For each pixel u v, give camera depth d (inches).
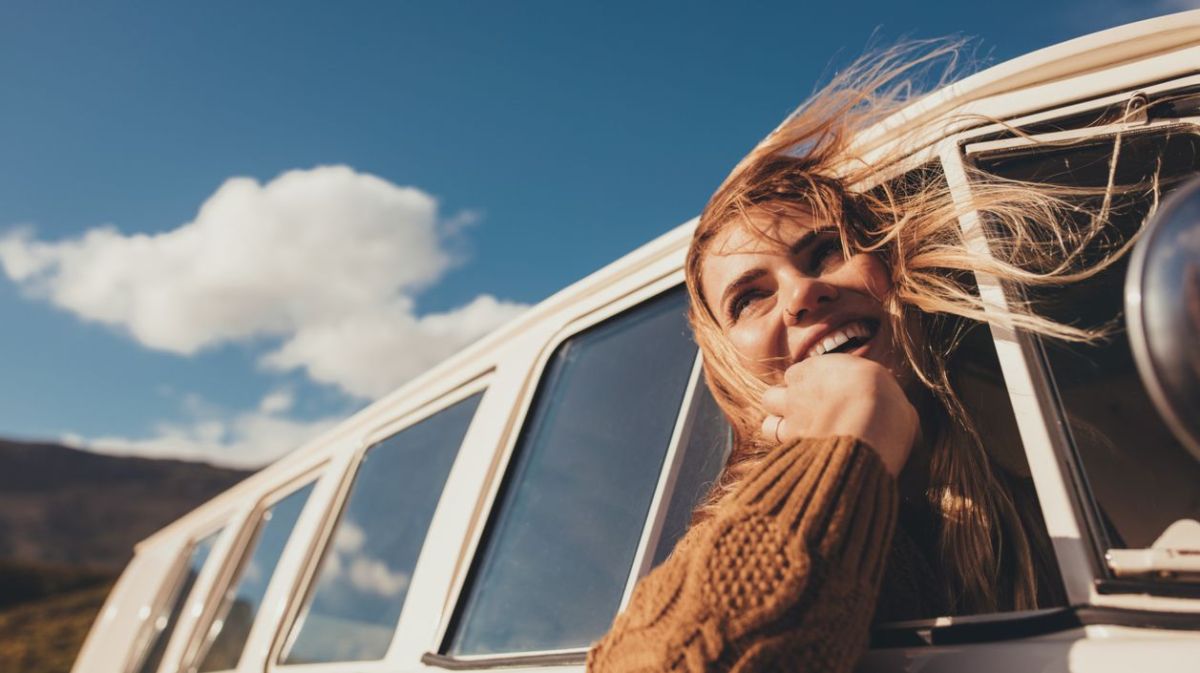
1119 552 33.8
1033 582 45.6
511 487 82.4
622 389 73.6
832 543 34.8
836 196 53.9
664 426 65.6
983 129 52.7
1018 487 48.9
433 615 80.8
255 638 124.9
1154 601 32.6
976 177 50.8
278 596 125.2
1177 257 24.8
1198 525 35.5
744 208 55.1
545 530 73.3
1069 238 46.8
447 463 98.1
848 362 42.7
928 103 56.1
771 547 34.5
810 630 32.9
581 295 88.0
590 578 64.1
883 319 51.7
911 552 48.2
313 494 136.9
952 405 50.2
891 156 55.8
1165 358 24.2
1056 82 52.6
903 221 50.6
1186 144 47.8
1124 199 47.2
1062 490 37.7
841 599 33.9
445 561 83.9
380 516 109.0
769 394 45.9
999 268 45.0
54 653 964.6
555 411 83.0
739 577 34.0
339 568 112.3
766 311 54.0
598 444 72.8
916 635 38.0
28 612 1110.4
